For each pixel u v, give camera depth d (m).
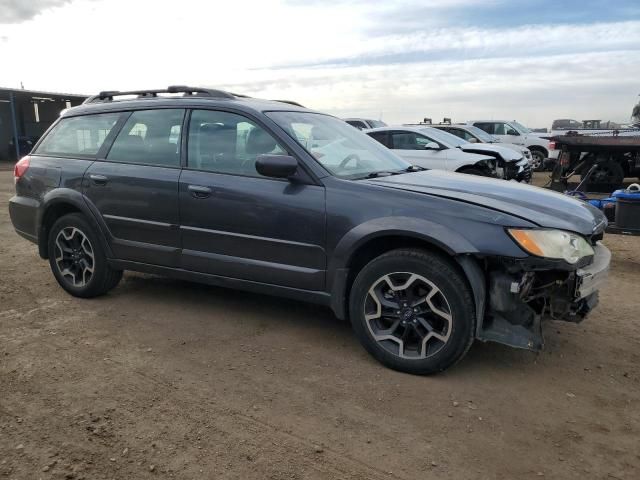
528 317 3.31
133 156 4.57
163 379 3.43
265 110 4.17
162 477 2.50
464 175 4.49
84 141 4.93
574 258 3.25
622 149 10.76
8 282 5.46
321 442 2.79
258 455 2.68
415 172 4.40
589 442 2.83
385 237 3.53
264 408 3.11
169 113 4.48
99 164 4.70
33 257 6.57
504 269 3.32
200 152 4.26
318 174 3.79
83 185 4.72
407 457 2.68
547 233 3.21
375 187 3.64
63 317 4.49
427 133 11.54
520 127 20.77
